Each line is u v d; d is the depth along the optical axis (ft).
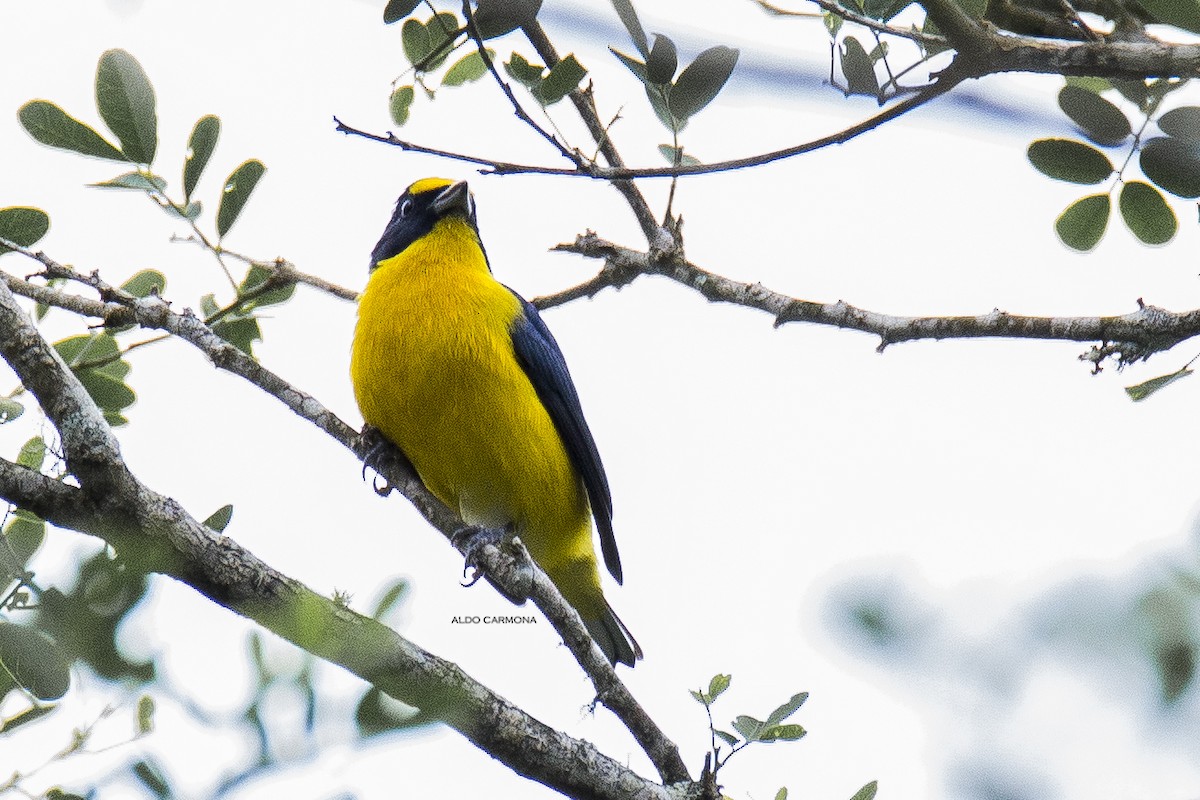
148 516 28.27
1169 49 25.07
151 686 18.52
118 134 36.42
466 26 29.30
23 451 34.09
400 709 19.45
